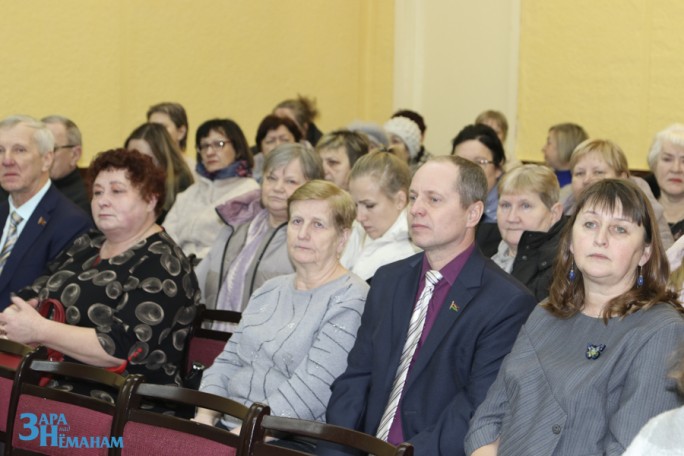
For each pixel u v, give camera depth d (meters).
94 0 7.73
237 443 2.62
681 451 1.56
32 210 4.57
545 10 7.87
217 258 4.50
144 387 2.85
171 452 2.72
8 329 3.56
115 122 7.90
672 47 7.01
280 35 8.98
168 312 3.65
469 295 3.05
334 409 3.13
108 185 3.77
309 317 3.38
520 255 3.87
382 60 9.40
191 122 8.41
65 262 4.01
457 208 3.11
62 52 7.59
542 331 2.72
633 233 2.60
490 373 2.92
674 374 1.89
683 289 2.92
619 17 7.33
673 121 7.02
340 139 5.15
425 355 3.01
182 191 6.02
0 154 4.46
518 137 8.12
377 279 3.29
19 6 7.35
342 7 9.38
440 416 2.93
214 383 3.49
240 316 3.75
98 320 3.64
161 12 8.14
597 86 7.51
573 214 2.74
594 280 2.63
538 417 2.54
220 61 8.57
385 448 2.36
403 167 4.12
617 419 2.42
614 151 4.61
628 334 2.51
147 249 3.74
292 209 3.48
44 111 7.52
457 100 8.85
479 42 8.61
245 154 5.63
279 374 3.38
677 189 4.80
